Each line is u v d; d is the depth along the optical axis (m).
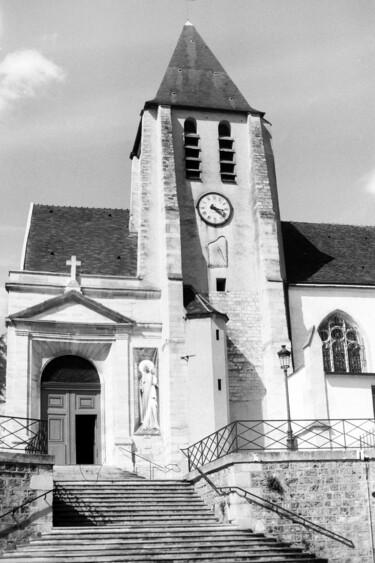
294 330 31.53
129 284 30.81
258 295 31.83
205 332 29.00
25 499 19.84
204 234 32.34
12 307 28.94
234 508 20.83
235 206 33.06
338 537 21.00
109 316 29.75
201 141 33.72
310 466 21.48
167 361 29.03
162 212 31.44
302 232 37.06
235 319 31.38
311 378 25.81
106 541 19.30
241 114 34.59
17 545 19.27
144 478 26.59
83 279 30.25
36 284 29.39
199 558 18.67
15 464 19.86
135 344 29.94
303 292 32.28
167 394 28.77
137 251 32.75
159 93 34.34
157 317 30.48
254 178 33.03
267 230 31.91
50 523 20.14
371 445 23.67
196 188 32.94
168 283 29.83
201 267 31.86
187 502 23.08
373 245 37.03
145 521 21.47
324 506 21.23
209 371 28.47
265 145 35.28
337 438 25.12
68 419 29.08
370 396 25.94
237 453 21.22
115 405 28.88
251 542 19.91
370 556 21.05
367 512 21.41
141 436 28.73
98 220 34.84
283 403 29.25
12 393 27.83
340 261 34.91
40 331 28.89
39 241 32.44
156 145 33.28
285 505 21.03
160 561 18.31
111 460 28.28
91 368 30.03
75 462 28.72
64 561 17.72
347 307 32.53
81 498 22.52
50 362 29.53
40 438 23.84
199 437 27.69
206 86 35.19
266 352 30.58
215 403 28.11
